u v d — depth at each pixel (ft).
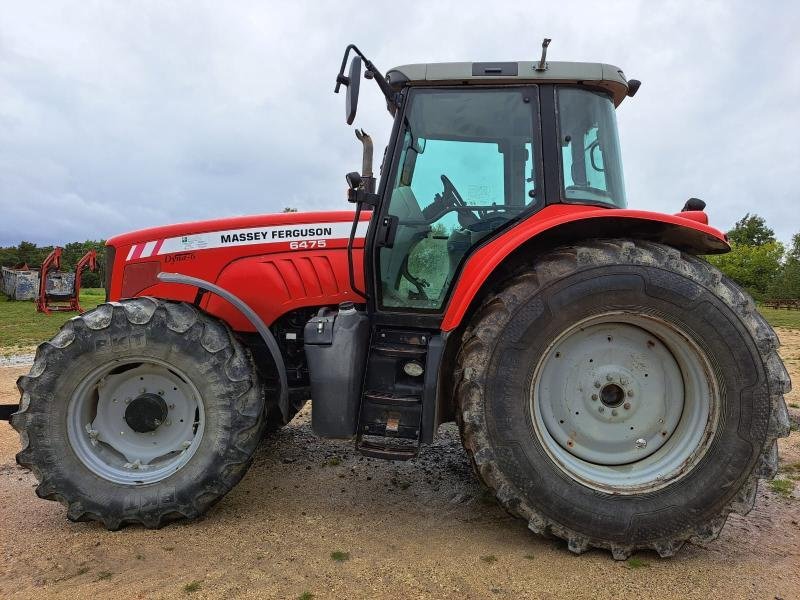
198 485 9.15
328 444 13.76
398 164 9.85
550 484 8.19
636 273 8.13
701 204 9.87
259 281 10.82
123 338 9.23
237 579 7.52
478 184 9.78
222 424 9.23
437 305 9.85
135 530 9.16
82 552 8.35
